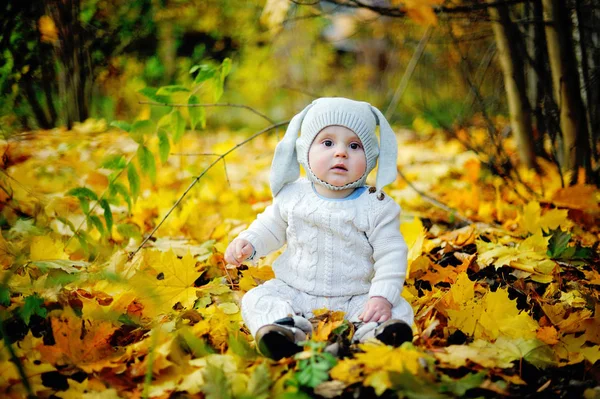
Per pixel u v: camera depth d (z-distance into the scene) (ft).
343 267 7.59
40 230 10.07
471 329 7.48
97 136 14.32
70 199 12.22
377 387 5.83
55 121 14.65
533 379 6.93
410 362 6.07
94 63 16.44
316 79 32.30
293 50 28.35
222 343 7.40
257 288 7.59
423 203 14.92
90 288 8.61
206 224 12.59
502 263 9.46
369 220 7.55
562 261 9.98
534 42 12.89
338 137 7.61
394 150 7.89
